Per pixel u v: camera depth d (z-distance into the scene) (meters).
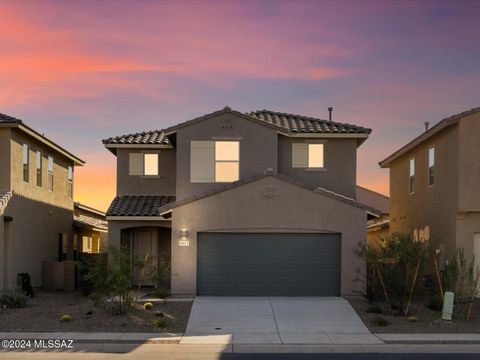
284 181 20.38
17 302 18.73
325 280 20.34
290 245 20.45
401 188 29.73
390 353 12.88
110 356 12.24
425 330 15.38
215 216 20.33
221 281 20.36
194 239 20.25
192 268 20.19
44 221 26.42
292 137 24.12
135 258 18.59
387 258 17.58
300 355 12.60
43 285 25.17
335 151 24.33
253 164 23.11
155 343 13.80
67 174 30.89
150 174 25.70
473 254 19.58
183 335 14.67
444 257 21.86
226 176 23.08
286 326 15.81
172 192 25.56
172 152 25.77
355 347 13.48
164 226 23.62
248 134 23.22
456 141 20.95
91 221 37.44
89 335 14.41
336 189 24.16
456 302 18.19
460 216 20.72
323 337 14.53
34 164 24.98
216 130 23.19
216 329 15.41
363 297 19.80
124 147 25.34
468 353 12.88
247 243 20.47
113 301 17.19
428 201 24.50
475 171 20.53
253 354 12.66
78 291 24.39
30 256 24.27
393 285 17.66
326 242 20.45
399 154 29.00
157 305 18.34
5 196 21.33
